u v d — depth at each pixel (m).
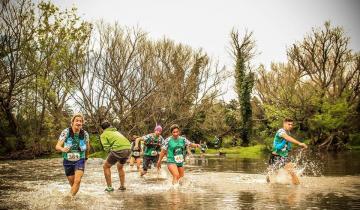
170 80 38.28
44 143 31.53
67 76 31.91
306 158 23.27
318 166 16.05
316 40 40.88
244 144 47.28
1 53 30.22
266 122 47.00
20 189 9.46
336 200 7.23
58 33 30.83
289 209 6.43
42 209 6.65
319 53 40.94
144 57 36.03
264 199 7.46
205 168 16.12
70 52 31.14
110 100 33.53
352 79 42.53
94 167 17.88
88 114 33.28
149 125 38.09
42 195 8.23
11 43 30.48
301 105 39.81
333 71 40.78
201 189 9.05
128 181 10.96
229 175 12.45
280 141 9.98
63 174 14.26
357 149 39.62
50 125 31.95
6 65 30.83
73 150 7.95
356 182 9.94
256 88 44.72
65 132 7.93
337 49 40.47
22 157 29.98
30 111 32.22
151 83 36.56
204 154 33.91
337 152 33.03
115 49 34.12
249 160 22.59
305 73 41.53
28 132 32.16
